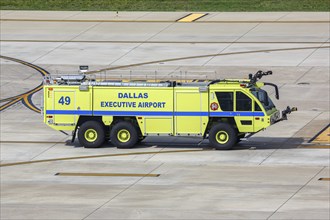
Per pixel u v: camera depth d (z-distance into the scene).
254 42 156.12
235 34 161.38
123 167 95.94
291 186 87.44
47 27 169.88
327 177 90.62
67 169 95.75
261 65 142.38
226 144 101.62
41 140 108.31
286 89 130.62
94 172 94.31
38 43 159.00
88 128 103.88
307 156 98.94
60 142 107.38
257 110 101.38
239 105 101.50
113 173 93.75
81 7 185.50
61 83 105.06
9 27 170.38
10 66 145.75
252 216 78.00
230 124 101.88
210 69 140.00
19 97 130.00
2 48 156.25
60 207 81.94
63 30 167.38
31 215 79.56
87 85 103.62
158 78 133.00
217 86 101.75
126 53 151.12
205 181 89.81
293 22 168.75
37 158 100.44
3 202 83.81
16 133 111.75
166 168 95.19
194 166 95.62
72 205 82.50
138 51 152.12
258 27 165.62
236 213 78.94
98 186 89.00
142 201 83.25
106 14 178.50
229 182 89.25
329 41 155.62
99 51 152.88
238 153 100.69
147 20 172.62
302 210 79.56
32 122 117.44
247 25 167.00
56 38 162.12
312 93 128.62
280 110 120.19
